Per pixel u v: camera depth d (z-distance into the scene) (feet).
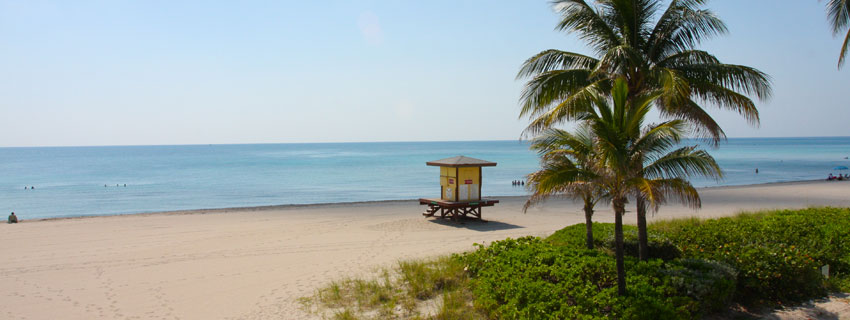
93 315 31.96
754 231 43.52
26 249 54.34
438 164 74.02
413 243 56.03
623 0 39.88
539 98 41.78
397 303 32.12
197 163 380.99
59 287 38.75
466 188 71.51
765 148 650.43
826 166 265.75
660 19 40.40
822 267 34.35
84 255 50.90
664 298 27.30
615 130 28.19
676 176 29.63
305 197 139.33
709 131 39.24
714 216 75.25
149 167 328.90
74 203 129.49
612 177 27.50
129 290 37.83
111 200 136.15
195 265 46.06
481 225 69.41
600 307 26.45
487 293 30.32
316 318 30.27
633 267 31.40
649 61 41.24
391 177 219.00
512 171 243.19
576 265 31.71
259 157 504.02
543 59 42.88
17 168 326.65
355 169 284.20
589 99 33.78
